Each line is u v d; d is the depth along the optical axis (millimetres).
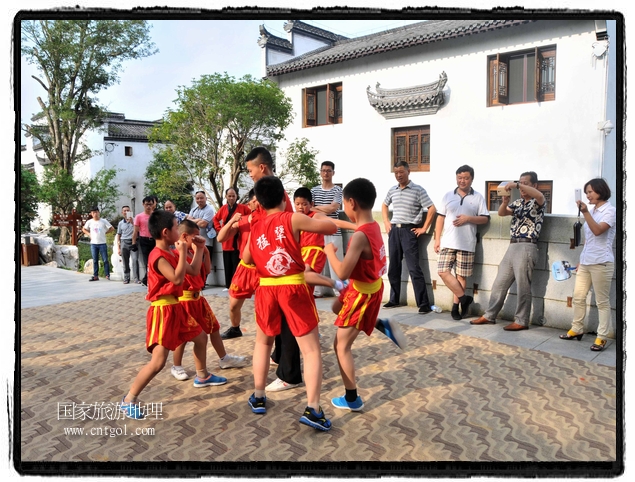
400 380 4199
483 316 5797
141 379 3615
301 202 4543
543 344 5027
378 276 3561
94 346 5324
